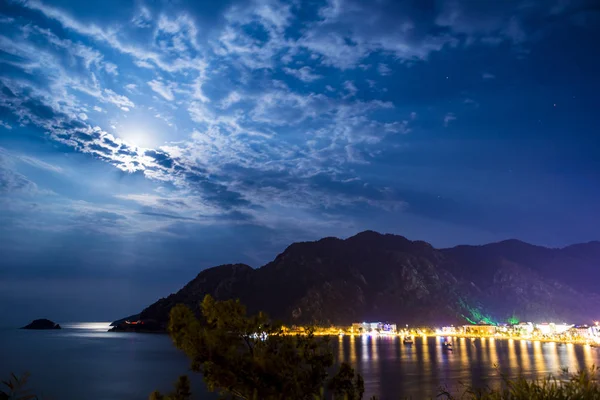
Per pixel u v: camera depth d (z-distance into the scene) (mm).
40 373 124875
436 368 136500
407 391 89438
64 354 193250
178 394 12180
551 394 8234
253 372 11562
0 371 127188
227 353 11781
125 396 88438
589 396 7980
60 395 86875
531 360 155500
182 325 12297
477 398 10047
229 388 11836
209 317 12836
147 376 120438
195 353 11984
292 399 11531
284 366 11922
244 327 12773
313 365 12164
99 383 106375
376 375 121500
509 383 9133
